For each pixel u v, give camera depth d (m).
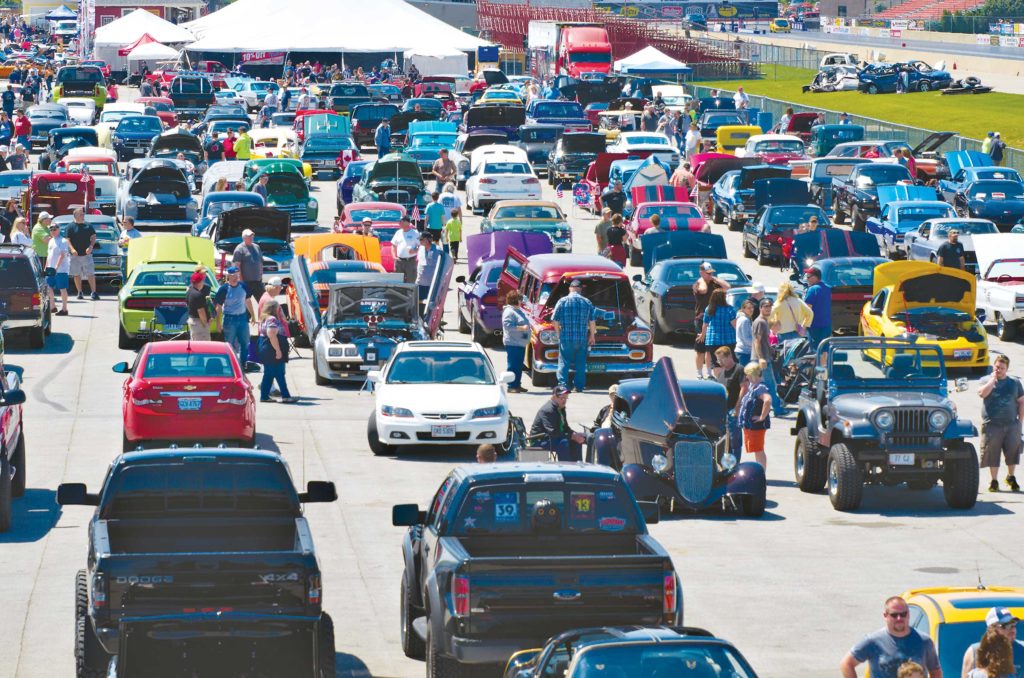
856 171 160.00
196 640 35.94
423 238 110.06
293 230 156.25
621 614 37.19
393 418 72.75
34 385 89.25
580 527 40.78
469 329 110.75
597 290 94.50
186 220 147.25
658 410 62.78
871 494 68.81
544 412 65.25
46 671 42.62
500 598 36.97
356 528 59.91
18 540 57.25
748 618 48.91
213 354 70.50
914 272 97.62
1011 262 113.25
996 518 63.81
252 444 69.88
